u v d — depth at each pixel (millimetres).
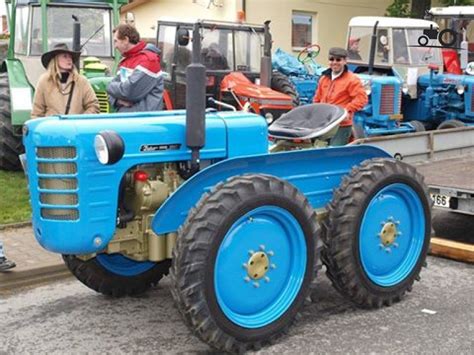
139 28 17438
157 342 4113
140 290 4910
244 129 4254
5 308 4723
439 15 11758
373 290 4465
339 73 7066
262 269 3893
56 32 9125
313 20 16875
